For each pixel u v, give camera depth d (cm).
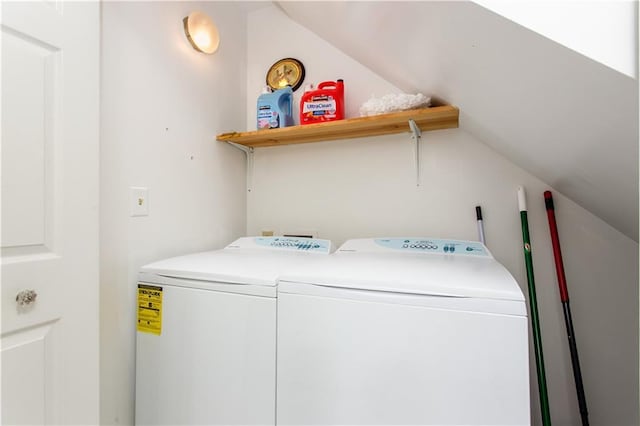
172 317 108
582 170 97
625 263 129
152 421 110
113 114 113
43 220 84
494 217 148
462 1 58
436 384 77
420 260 118
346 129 155
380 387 82
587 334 133
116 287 113
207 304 102
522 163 137
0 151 75
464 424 75
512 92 81
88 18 96
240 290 98
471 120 132
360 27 115
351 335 85
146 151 127
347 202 176
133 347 119
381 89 167
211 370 101
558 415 135
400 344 81
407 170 163
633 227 111
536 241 141
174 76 142
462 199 153
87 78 96
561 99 67
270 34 196
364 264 109
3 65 76
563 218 138
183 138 147
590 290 133
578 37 50
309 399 89
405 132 163
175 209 142
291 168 189
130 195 119
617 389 129
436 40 83
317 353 88
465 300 76
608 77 50
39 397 82
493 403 73
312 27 174
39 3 83
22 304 79
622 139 64
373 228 170
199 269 107
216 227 170
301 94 184
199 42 152
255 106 198
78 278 92
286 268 103
